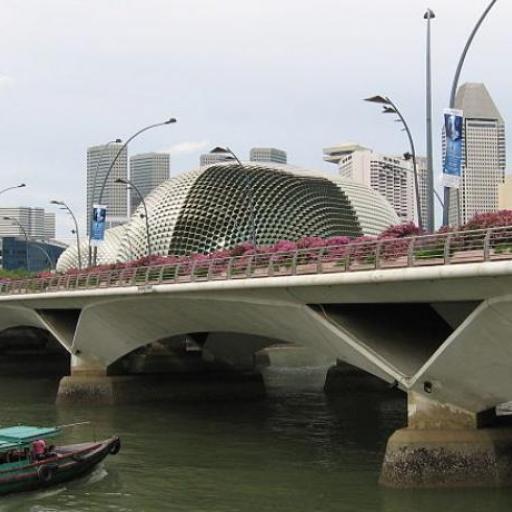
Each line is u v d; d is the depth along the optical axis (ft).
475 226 91.97
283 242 140.05
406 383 93.20
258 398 180.14
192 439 127.03
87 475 102.83
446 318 94.73
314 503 85.71
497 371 87.15
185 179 445.37
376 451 113.80
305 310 106.93
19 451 98.89
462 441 89.04
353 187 467.11
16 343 283.18
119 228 552.82
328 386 187.83
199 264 130.11
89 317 166.50
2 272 414.62
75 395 172.96
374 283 90.27
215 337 176.96
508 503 81.25
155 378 177.88
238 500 88.89
